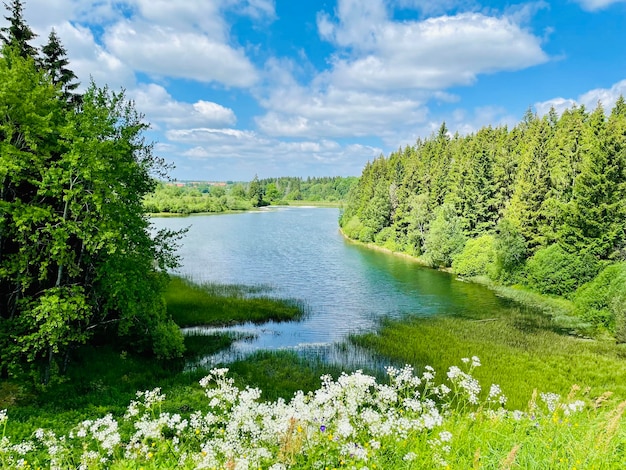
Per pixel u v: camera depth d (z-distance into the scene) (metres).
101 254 17.59
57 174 14.69
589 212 37.03
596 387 18.66
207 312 29.27
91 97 15.73
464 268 46.84
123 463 6.80
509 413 7.71
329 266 51.31
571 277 36.09
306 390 17.64
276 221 116.06
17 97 14.39
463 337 25.47
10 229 15.74
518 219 45.97
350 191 117.31
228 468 5.28
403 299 35.84
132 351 20.50
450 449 6.05
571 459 5.54
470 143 73.75
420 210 61.09
